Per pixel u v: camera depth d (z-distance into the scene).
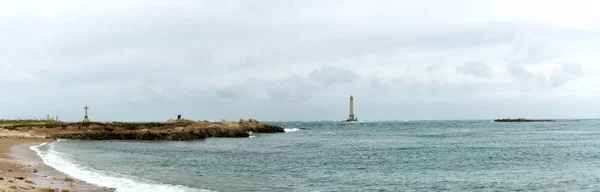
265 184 29.80
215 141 84.62
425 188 29.45
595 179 33.88
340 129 176.75
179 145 70.44
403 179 33.62
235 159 47.50
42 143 62.81
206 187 27.20
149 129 93.88
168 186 26.27
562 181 32.84
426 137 106.06
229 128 102.75
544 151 62.00
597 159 50.53
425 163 45.91
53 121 107.62
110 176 29.41
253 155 53.41
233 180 31.05
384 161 47.72
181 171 35.09
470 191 28.42
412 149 66.00
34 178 25.16
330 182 31.58
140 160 42.78
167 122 105.38
